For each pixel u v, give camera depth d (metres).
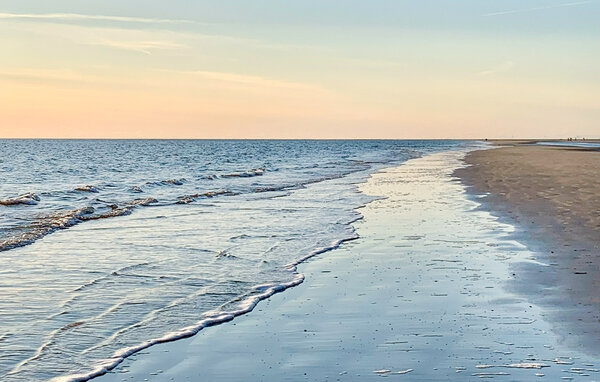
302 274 10.43
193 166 51.19
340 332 7.37
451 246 12.59
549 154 59.94
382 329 7.44
